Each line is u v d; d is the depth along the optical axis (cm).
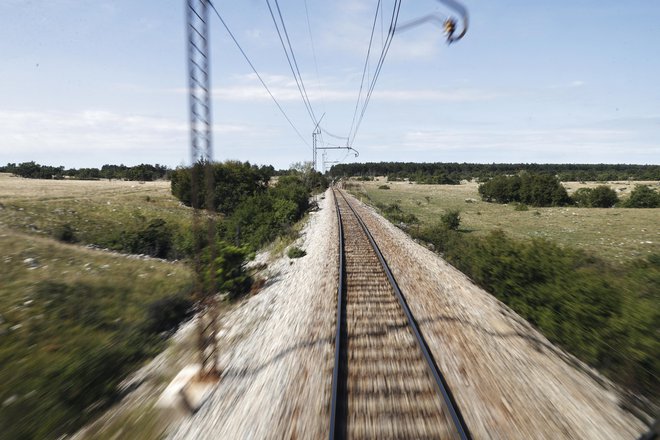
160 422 558
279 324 882
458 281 1230
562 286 821
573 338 739
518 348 726
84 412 632
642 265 877
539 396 560
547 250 988
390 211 4119
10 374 779
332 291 1105
